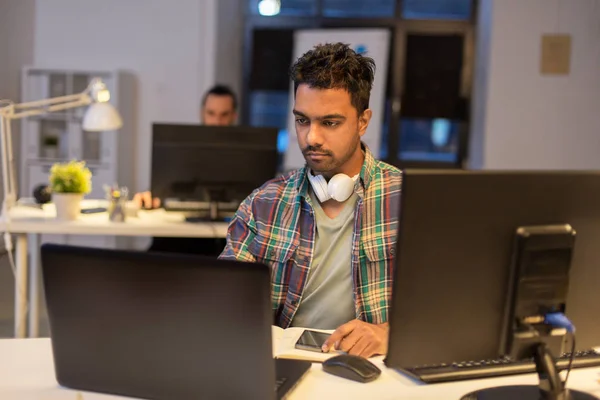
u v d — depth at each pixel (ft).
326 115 5.97
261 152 11.62
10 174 11.58
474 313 4.49
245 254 6.63
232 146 11.59
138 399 4.66
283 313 6.56
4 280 16.63
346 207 6.50
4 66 19.44
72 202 11.31
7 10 19.35
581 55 18.78
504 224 4.44
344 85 5.96
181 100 19.79
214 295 4.28
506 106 18.95
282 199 6.63
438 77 20.89
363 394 4.85
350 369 5.09
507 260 4.50
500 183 4.38
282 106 21.61
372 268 6.46
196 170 11.53
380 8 21.02
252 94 21.66
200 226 11.30
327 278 6.48
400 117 21.08
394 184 6.57
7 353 5.59
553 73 18.84
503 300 4.55
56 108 11.84
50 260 4.58
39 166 19.07
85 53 19.63
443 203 4.27
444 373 5.15
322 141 6.04
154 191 11.57
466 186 4.30
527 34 18.80
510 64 18.85
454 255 4.36
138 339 4.50
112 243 19.80
